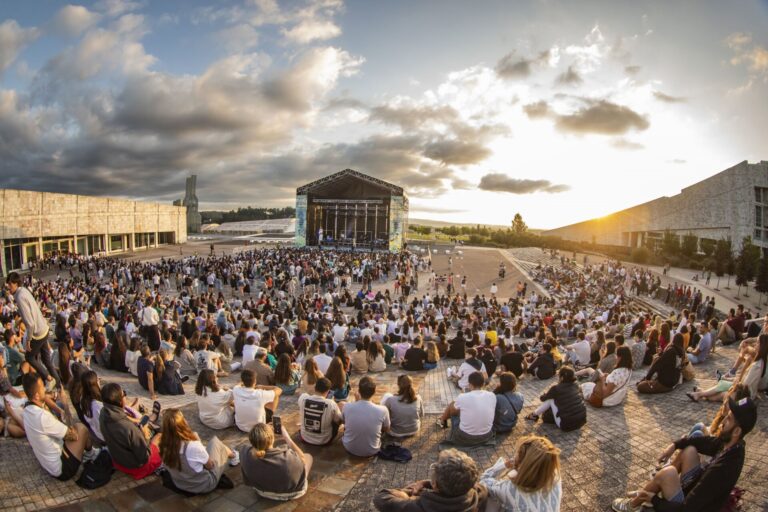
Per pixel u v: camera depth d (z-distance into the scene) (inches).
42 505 177.3
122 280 1332.4
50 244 1852.9
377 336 570.9
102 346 460.4
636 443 233.8
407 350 483.5
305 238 2498.8
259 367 355.9
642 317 634.2
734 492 158.1
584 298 1300.4
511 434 251.8
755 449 210.2
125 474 201.5
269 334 536.7
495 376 447.8
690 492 152.3
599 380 296.2
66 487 190.2
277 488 181.6
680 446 167.8
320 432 240.8
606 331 637.9
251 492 195.0
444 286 1581.0
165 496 188.7
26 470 201.8
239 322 692.7
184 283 1279.5
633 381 364.8
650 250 3065.9
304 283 1331.2
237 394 263.0
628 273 1733.5
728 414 155.5
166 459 183.3
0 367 277.0
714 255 2244.1
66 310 695.1
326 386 243.8
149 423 223.6
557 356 446.3
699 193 2694.4
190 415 297.9
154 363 362.0
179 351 437.1
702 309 1063.6
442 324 619.8
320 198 2807.6
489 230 5388.8
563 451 225.9
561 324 759.7
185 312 780.0
